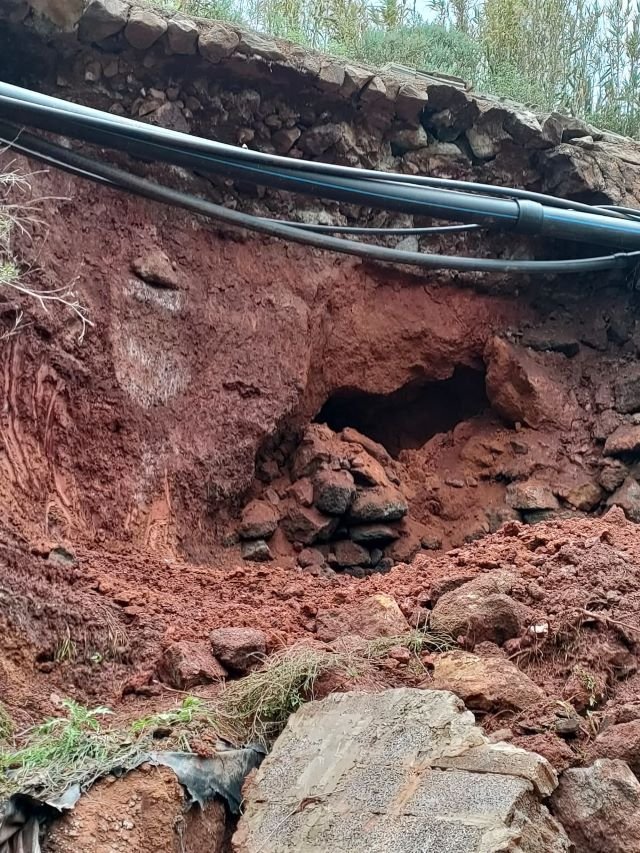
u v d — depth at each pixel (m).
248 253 4.42
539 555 3.01
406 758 2.13
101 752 2.18
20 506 3.37
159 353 4.06
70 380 3.73
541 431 4.90
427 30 5.95
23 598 2.64
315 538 4.41
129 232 4.09
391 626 2.71
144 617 2.80
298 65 4.27
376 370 4.80
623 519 3.44
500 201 4.38
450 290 4.93
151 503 3.92
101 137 3.81
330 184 4.11
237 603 3.04
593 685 2.50
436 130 4.73
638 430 4.77
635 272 4.95
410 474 4.94
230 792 2.22
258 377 4.33
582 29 6.64
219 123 4.29
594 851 2.06
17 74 3.98
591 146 4.88
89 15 3.88
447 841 1.88
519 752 2.08
